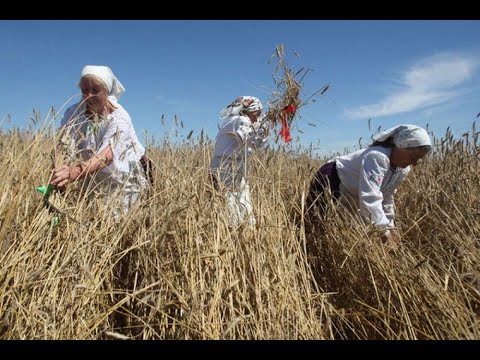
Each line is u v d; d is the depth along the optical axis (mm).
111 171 1916
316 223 2223
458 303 1559
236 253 1681
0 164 1663
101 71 1893
